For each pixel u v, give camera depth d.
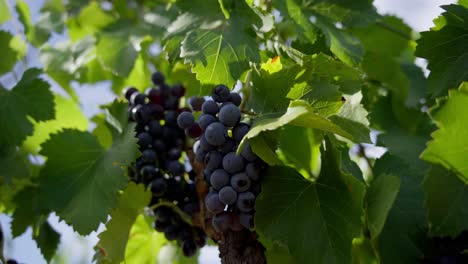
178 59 0.85
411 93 1.00
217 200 0.77
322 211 0.79
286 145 0.84
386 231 0.83
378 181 0.80
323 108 0.78
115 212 0.86
